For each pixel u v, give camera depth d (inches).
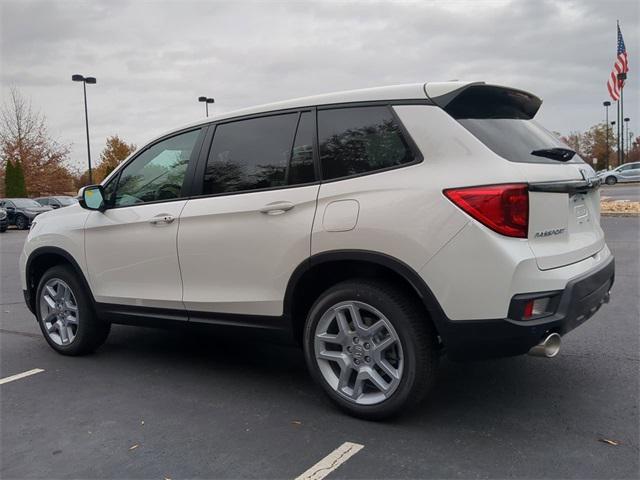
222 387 165.2
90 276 188.2
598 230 151.7
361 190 133.0
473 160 123.2
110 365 189.2
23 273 209.6
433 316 123.6
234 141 160.4
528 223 119.6
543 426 132.0
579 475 110.8
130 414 147.9
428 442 125.9
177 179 170.7
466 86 130.0
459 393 153.0
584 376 162.4
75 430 139.4
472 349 122.2
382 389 132.8
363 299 132.9
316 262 137.6
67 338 199.5
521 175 119.6
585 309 128.5
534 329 117.1
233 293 154.7
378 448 124.1
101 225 183.5
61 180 1956.2
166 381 171.8
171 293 168.2
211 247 157.2
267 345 207.5
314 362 142.8
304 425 137.1
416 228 123.6
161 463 121.7
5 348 214.1
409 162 130.1
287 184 147.3
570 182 129.9
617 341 194.4
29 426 142.7
